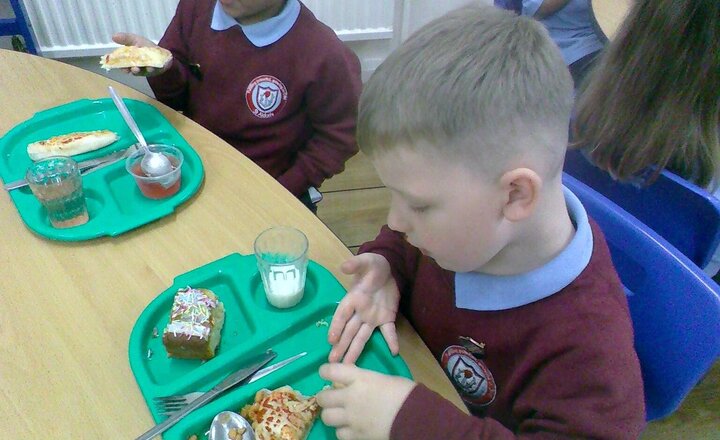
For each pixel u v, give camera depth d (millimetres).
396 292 775
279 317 731
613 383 587
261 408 625
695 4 917
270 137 1337
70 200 824
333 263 814
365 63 2250
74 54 1955
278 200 915
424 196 567
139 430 616
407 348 714
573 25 1744
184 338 672
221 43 1283
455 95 519
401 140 544
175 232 855
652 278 764
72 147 970
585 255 644
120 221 855
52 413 628
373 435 593
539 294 643
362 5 2021
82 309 740
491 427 593
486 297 683
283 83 1274
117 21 1913
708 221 887
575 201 691
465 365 747
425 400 598
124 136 1035
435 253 627
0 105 1098
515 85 523
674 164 1015
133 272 792
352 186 2037
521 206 561
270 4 1218
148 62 1129
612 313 623
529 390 654
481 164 538
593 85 1113
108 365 677
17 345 694
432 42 549
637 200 1021
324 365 648
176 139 1030
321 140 1345
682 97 973
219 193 924
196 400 636
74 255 815
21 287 766
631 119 1014
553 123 549
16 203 878
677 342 747
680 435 1350
